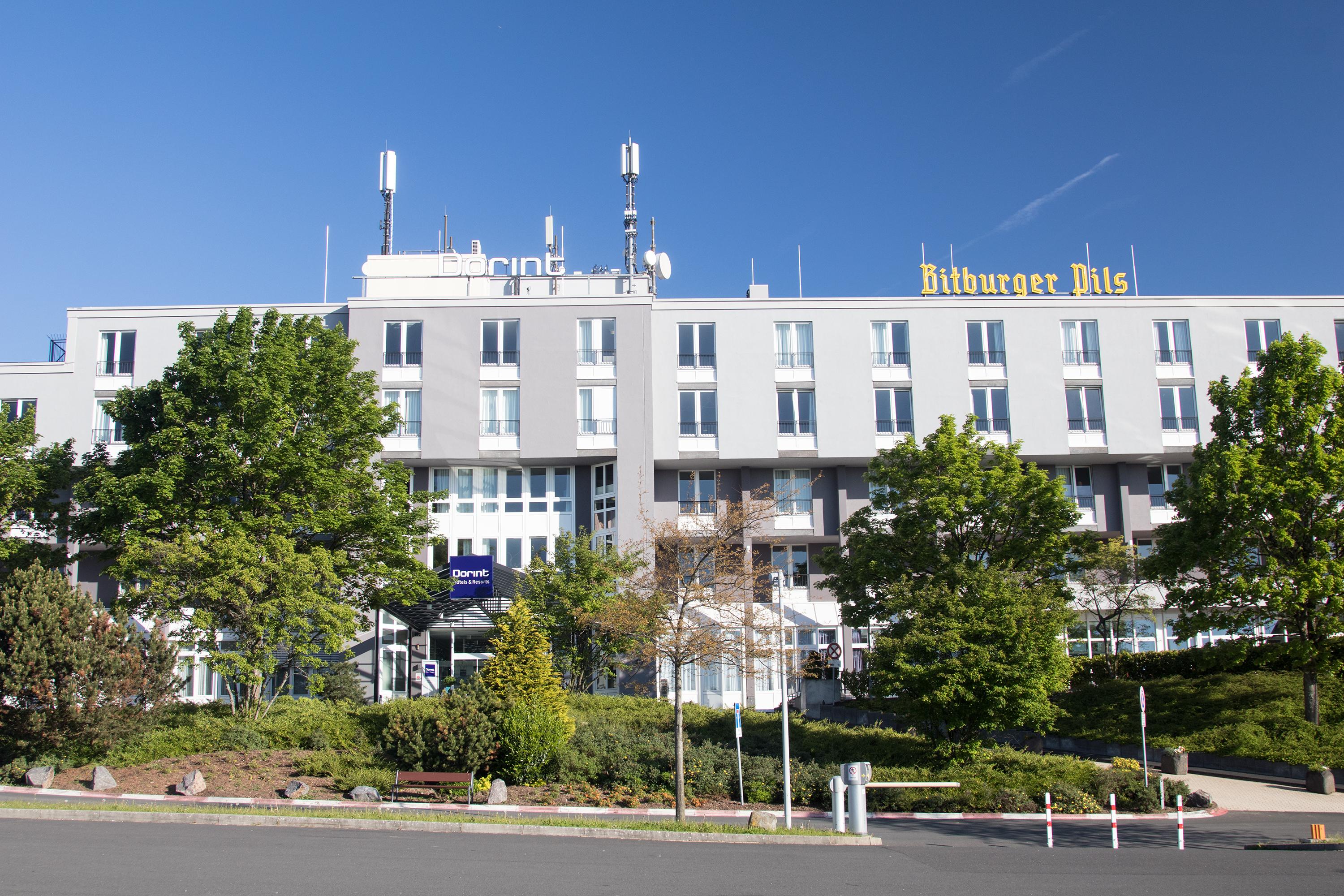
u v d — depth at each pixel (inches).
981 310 1854.1
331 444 1273.4
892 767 1003.9
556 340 1768.0
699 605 960.9
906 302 1847.9
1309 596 1171.9
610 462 1763.0
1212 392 1331.2
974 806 907.4
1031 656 993.5
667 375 1808.6
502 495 1769.2
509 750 940.6
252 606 1090.1
